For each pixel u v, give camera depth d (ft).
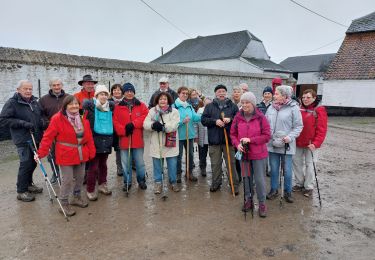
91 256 11.71
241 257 11.68
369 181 20.58
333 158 27.12
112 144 17.75
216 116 17.69
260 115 15.03
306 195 17.79
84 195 17.88
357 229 13.87
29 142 16.12
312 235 13.32
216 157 18.07
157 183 18.26
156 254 11.86
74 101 14.85
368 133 43.34
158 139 17.90
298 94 110.52
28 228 13.83
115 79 41.75
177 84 51.08
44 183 19.80
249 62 105.60
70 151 14.88
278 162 17.15
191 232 13.56
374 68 67.72
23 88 16.56
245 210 15.12
